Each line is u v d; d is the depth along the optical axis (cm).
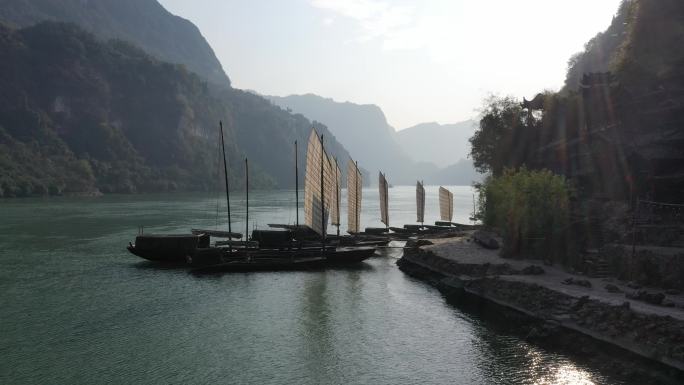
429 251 4225
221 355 2266
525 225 3631
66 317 2828
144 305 3091
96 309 2998
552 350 2208
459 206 14212
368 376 2039
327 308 3023
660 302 2241
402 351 2298
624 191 4006
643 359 1906
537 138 5909
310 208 4978
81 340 2453
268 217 9756
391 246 5931
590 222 3447
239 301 3198
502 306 2769
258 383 1981
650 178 3700
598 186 4334
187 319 2806
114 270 4184
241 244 4891
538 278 2966
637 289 2558
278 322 2748
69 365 2142
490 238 4409
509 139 6047
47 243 5678
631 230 3156
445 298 3225
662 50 5272
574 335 2209
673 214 3362
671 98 4422
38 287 3553
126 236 6303
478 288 3075
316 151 5003
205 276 3972
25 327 2642
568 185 3809
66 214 9781
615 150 4191
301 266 4316
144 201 15275
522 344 2314
